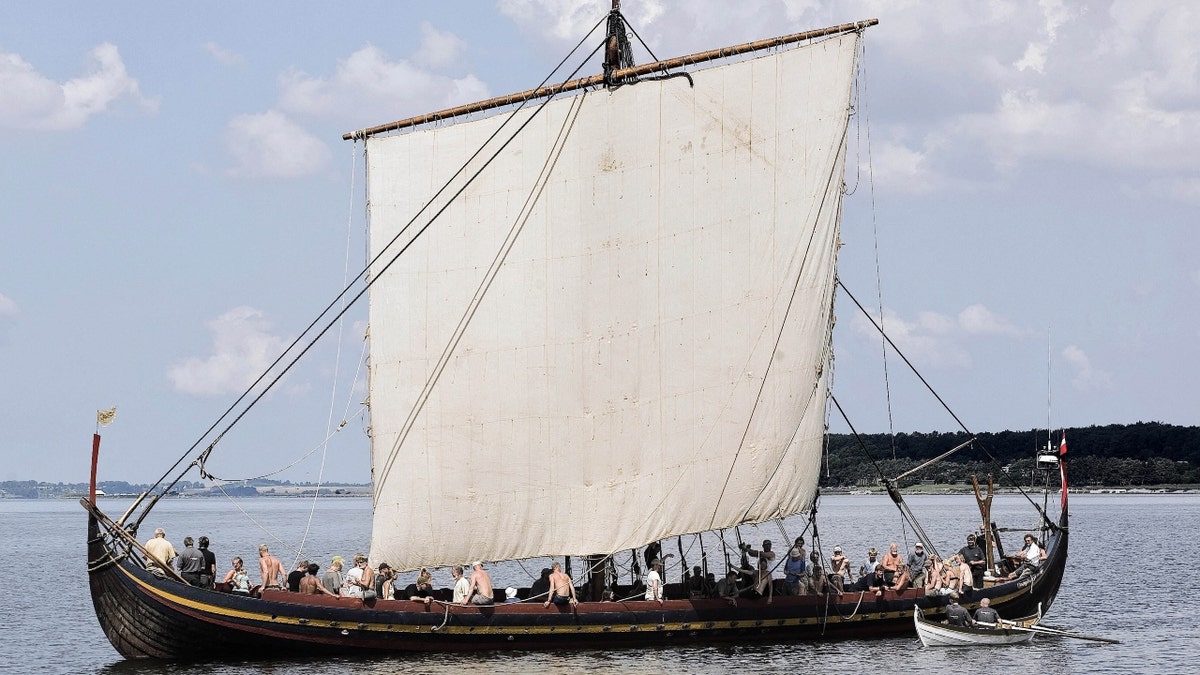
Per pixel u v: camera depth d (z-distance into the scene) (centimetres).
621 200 5953
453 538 5978
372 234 6116
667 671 5291
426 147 6103
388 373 6050
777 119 5931
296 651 5441
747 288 5919
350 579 5822
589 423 5938
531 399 5956
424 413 6009
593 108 5975
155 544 5459
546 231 5984
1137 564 11512
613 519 5925
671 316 5938
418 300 6044
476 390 5978
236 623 5334
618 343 5941
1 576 11256
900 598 6197
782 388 5916
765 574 5931
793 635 5984
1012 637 6225
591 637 5706
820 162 5925
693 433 5916
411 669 5272
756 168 5928
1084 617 7569
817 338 5941
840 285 6306
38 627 7406
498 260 6003
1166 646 6303
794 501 5956
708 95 5950
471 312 6000
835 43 5916
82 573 11650
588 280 5953
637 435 5925
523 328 5975
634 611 5731
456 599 5694
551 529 5944
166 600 5284
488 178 6031
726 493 5903
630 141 5962
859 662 5594
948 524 18825
